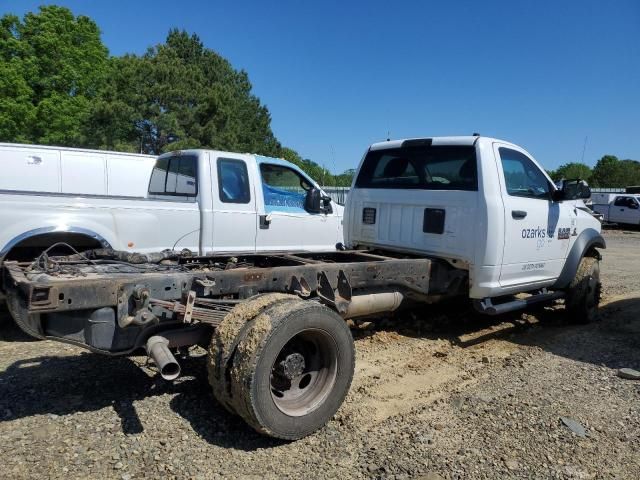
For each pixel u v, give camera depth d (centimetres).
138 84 2397
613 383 446
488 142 534
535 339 583
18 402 373
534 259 576
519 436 346
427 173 568
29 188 827
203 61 3750
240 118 3638
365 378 442
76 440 321
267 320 316
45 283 291
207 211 646
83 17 2956
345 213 656
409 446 329
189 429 340
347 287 404
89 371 438
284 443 329
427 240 556
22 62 2642
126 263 438
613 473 306
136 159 934
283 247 729
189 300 337
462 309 694
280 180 752
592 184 6606
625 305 777
